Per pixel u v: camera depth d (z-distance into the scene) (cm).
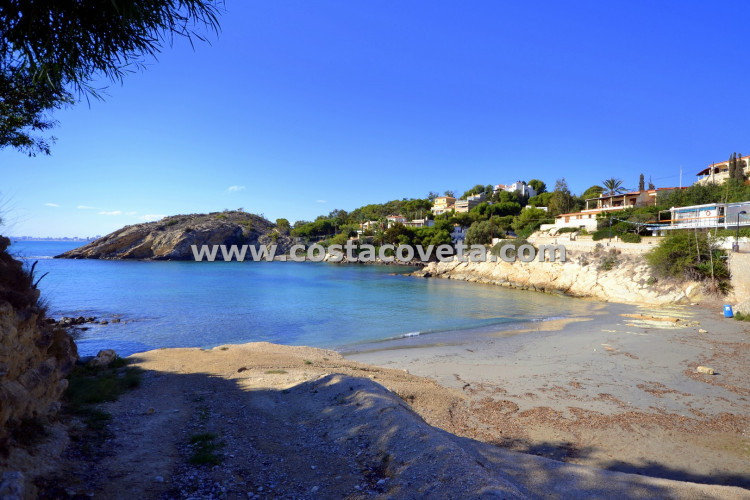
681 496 633
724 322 2839
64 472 595
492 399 1369
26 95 703
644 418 1194
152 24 444
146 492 584
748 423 1157
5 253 824
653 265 4366
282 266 11356
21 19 417
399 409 977
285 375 1466
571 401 1347
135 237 15288
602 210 7431
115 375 1360
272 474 686
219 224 16750
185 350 1966
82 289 5612
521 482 668
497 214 12056
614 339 2364
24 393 662
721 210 4928
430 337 2634
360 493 620
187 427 908
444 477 625
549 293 5453
